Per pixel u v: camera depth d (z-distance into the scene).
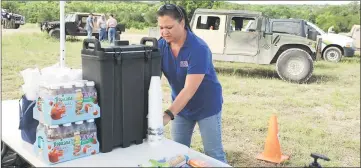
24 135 1.85
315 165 2.16
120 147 1.79
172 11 1.90
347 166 3.76
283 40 7.75
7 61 8.46
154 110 1.81
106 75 1.64
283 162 3.73
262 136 4.55
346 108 5.97
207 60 2.01
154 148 1.81
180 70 2.08
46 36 11.90
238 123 5.02
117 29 12.34
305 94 6.84
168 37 1.95
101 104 1.67
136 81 1.77
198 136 4.45
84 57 1.70
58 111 1.56
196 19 8.09
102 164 1.61
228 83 7.52
